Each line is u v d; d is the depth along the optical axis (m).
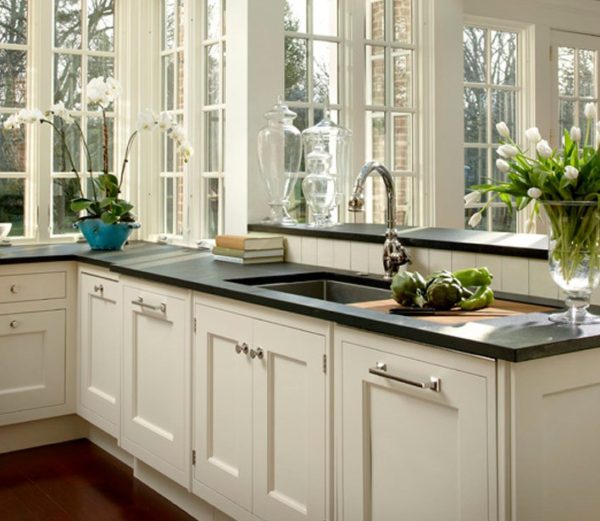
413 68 4.71
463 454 1.93
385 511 2.19
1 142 4.42
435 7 4.67
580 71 5.73
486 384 1.86
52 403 3.95
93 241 4.16
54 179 4.56
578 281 2.09
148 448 3.35
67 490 3.45
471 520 1.92
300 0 4.19
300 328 2.45
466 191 5.18
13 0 4.43
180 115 4.57
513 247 2.63
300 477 2.50
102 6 4.68
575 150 2.05
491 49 5.30
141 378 3.41
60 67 4.57
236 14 3.95
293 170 3.90
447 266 2.87
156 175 4.80
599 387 1.98
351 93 4.41
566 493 1.93
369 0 4.52
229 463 2.86
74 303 3.98
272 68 3.97
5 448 3.93
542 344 1.82
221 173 4.24
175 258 3.79
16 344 3.85
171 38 4.65
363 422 2.23
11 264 3.78
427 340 1.98
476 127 5.25
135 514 3.21
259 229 3.86
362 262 3.26
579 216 2.05
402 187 4.70
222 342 2.88
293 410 2.52
